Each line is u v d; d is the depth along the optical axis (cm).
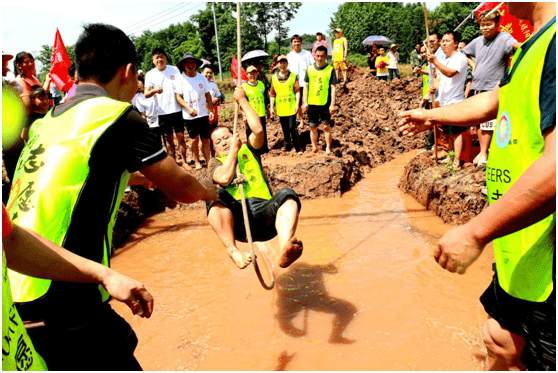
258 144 425
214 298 475
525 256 196
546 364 199
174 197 246
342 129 1141
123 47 232
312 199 818
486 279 469
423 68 935
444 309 418
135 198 767
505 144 201
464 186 632
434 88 706
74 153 202
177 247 638
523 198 154
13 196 205
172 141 900
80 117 209
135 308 188
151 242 665
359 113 1306
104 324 214
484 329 234
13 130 509
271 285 385
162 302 473
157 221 766
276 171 854
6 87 410
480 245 165
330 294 462
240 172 416
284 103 935
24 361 153
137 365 233
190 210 819
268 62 5369
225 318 432
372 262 531
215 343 391
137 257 607
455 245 169
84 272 179
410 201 762
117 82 234
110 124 207
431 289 457
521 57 188
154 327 424
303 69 1074
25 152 212
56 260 172
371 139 1177
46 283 197
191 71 833
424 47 898
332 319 416
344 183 872
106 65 227
